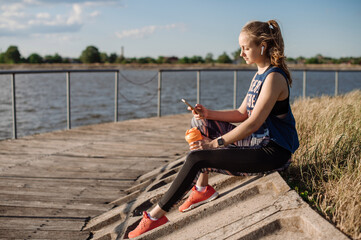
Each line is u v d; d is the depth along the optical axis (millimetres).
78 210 2949
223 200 2201
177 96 23391
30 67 71438
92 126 6535
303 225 1771
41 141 5348
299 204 1899
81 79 51750
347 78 44375
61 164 4152
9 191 3297
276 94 2098
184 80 46219
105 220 2672
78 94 26203
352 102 4484
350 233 1686
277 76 2109
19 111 16984
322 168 2443
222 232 1923
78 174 3809
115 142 5254
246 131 2105
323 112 3803
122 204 3045
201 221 2160
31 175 3752
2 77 55406
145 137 5582
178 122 6945
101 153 4633
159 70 7508
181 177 2125
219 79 47812
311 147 2775
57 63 77250
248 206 2105
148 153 4625
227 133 2145
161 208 2162
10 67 67938
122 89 31141
